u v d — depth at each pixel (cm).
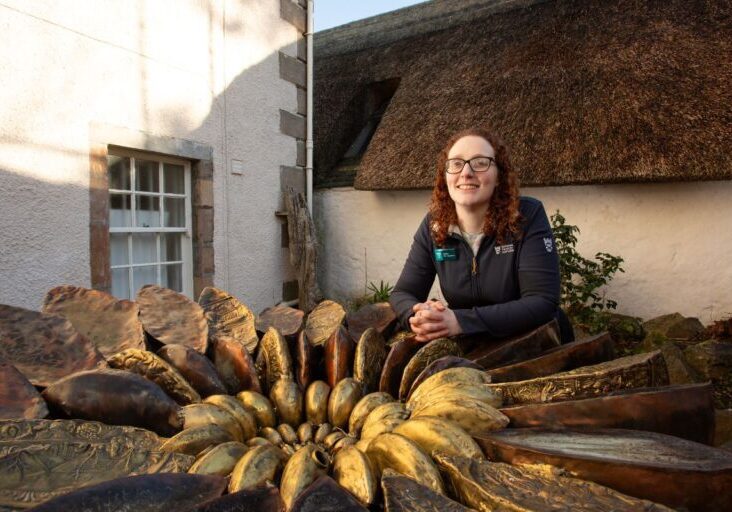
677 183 454
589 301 499
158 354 103
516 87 543
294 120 575
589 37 541
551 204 516
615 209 483
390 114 632
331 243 662
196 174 457
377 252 626
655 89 450
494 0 689
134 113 388
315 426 99
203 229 459
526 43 588
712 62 448
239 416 90
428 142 564
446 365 102
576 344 106
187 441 78
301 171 591
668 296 461
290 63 564
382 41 777
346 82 732
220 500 60
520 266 148
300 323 134
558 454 70
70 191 345
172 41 418
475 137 151
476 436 80
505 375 100
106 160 369
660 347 382
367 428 90
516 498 64
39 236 328
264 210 538
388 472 70
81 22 346
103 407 82
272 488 64
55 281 337
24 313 104
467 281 158
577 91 493
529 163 472
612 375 89
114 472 70
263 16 520
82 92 350
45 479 67
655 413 81
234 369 109
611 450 72
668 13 514
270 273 550
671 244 458
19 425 74
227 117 482
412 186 544
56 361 96
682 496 65
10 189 312
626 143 430
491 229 150
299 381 110
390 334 143
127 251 416
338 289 657
